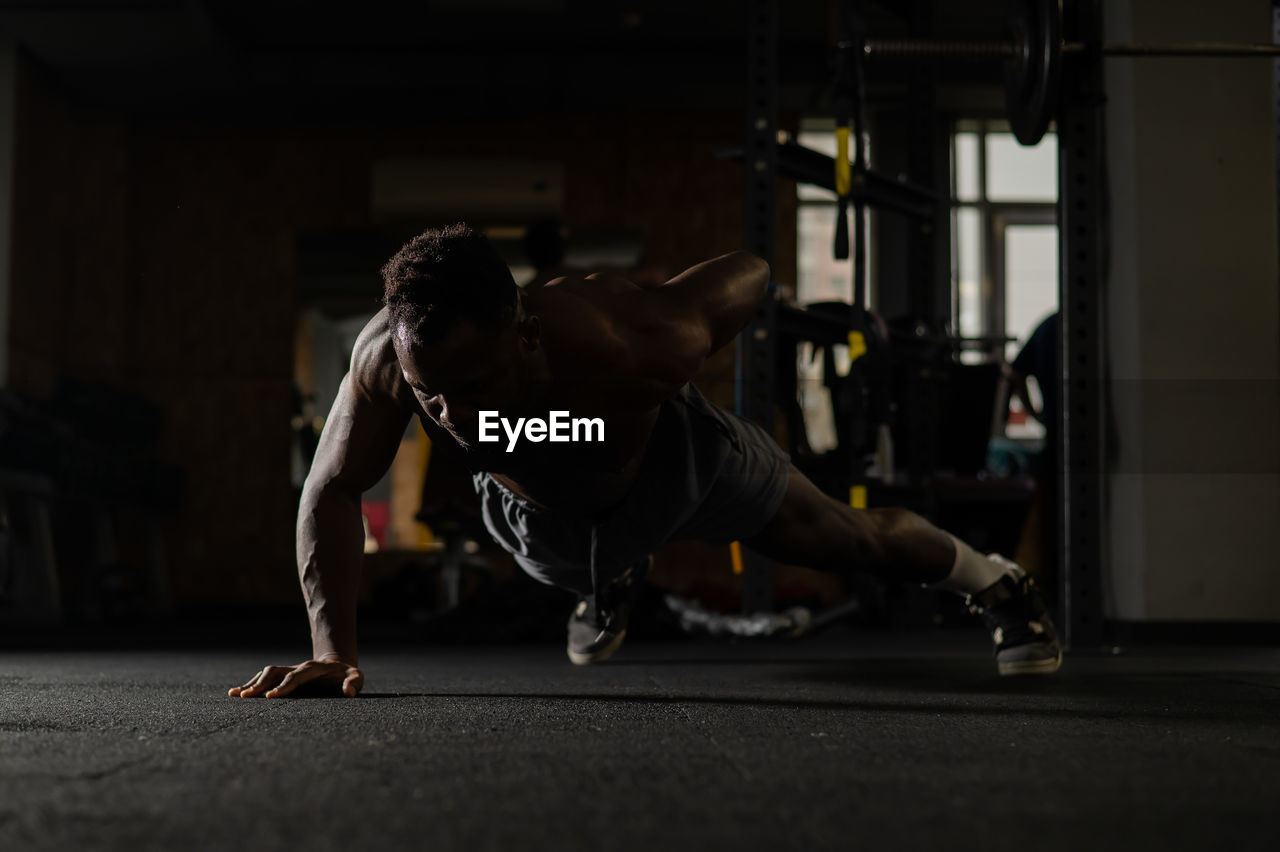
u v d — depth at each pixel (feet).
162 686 5.55
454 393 3.95
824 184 10.39
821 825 2.11
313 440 22.33
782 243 22.36
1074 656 7.95
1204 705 4.51
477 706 4.40
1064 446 8.63
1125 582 9.85
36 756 2.94
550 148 22.74
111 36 19.31
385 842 1.96
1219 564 9.55
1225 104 9.82
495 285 3.76
